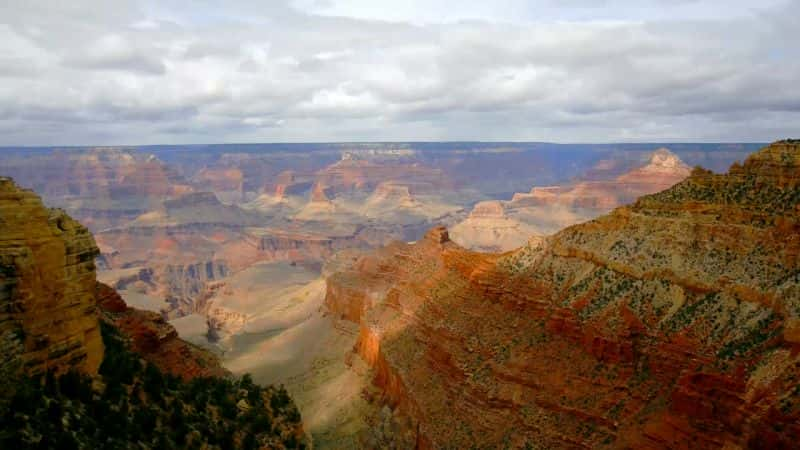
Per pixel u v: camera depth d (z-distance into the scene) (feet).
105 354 139.64
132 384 136.98
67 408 112.27
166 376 154.30
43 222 119.34
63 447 103.04
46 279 117.50
